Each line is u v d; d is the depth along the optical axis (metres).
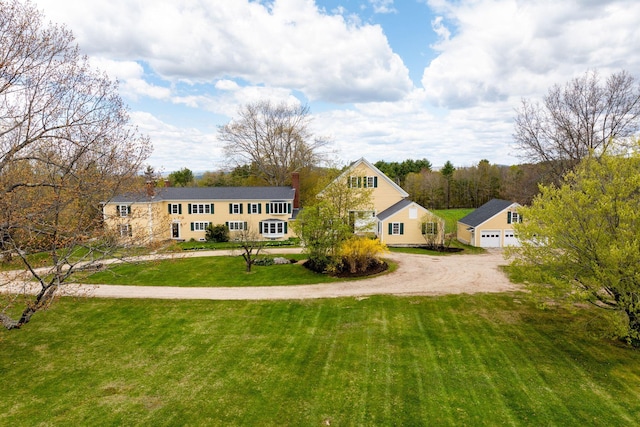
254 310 18.61
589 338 14.62
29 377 12.75
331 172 35.38
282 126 53.41
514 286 21.31
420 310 17.98
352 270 25.17
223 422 10.20
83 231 14.96
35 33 15.14
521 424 9.85
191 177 70.94
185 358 13.95
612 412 10.21
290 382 12.16
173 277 25.05
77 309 18.94
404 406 10.73
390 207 39.56
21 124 13.96
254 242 35.97
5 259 15.25
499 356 13.44
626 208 12.18
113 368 13.30
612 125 31.38
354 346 14.61
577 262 13.64
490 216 35.16
